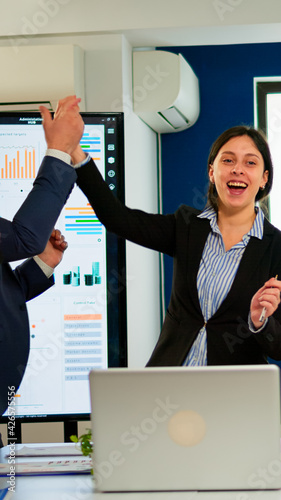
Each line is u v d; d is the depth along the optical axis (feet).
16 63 11.03
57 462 6.17
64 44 11.14
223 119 14.51
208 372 4.99
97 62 11.28
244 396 4.99
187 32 11.41
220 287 8.01
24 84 11.01
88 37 11.27
